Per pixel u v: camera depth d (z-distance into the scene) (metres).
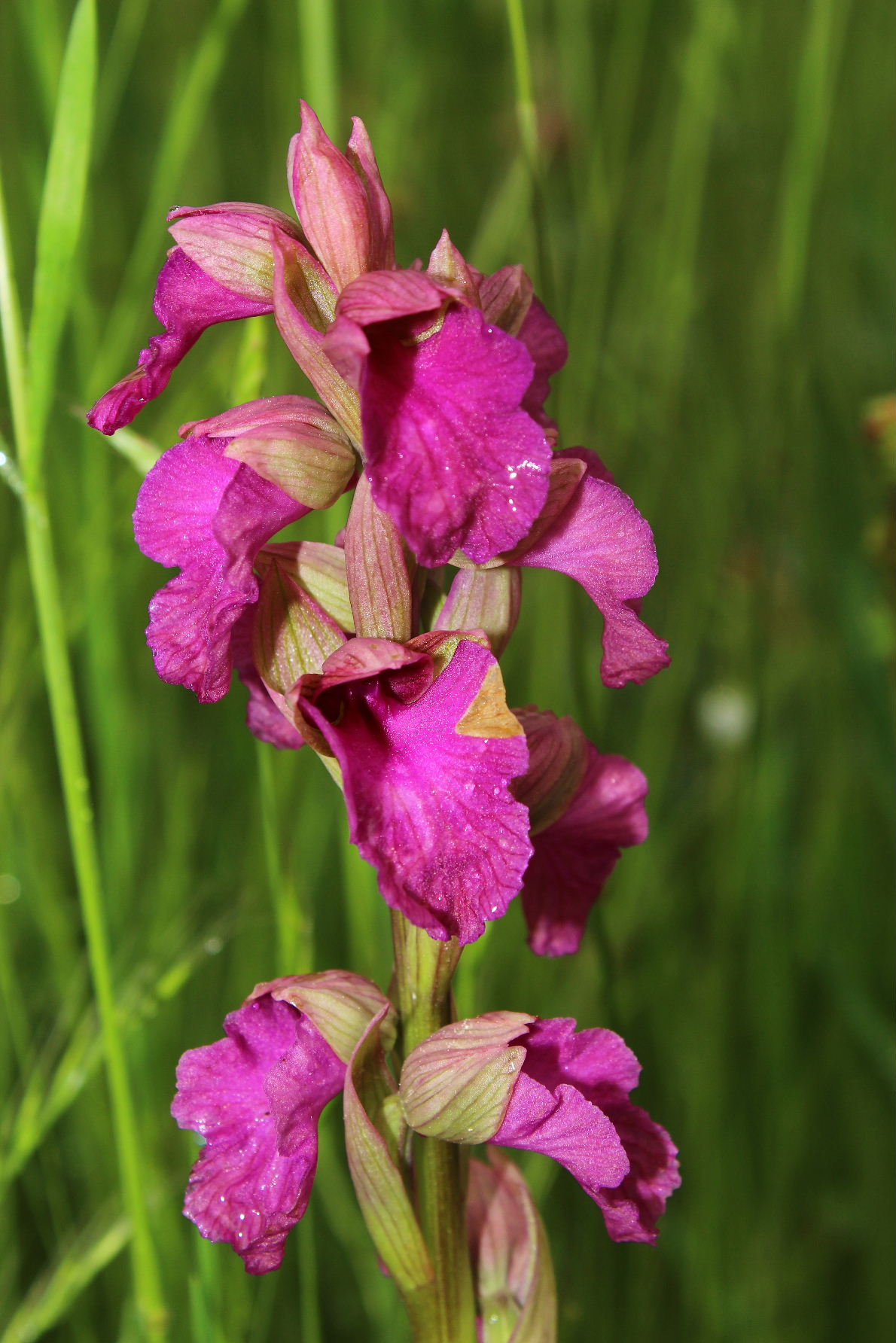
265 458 0.26
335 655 0.26
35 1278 0.37
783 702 0.46
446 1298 0.28
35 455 0.30
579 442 0.40
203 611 0.27
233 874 0.38
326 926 0.41
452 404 0.26
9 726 0.36
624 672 0.28
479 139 0.58
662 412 0.45
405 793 0.26
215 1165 0.28
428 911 0.26
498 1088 0.27
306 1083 0.27
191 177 0.50
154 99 0.52
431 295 0.26
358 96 0.50
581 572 0.27
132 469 0.37
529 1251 0.29
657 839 0.42
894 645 0.37
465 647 0.26
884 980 0.43
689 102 0.44
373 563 0.27
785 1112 0.39
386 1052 0.28
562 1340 0.34
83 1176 0.38
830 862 0.42
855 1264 0.40
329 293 0.27
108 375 0.36
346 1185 0.36
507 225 0.42
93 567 0.36
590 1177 0.27
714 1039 0.39
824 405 0.39
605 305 0.43
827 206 0.50
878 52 0.53
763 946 0.40
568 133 0.48
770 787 0.40
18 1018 0.35
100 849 0.38
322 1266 0.38
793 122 0.52
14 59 0.42
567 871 0.30
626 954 0.39
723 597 0.45
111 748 0.37
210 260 0.27
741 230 0.55
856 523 0.38
